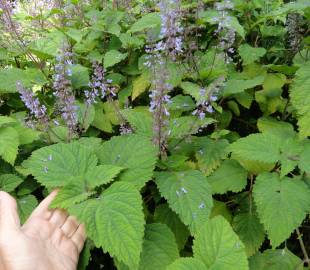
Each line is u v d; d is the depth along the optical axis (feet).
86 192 1.11
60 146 1.24
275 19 2.09
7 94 1.86
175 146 1.42
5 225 1.01
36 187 1.39
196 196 1.17
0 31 2.05
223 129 1.61
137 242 0.97
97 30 2.10
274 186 1.22
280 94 1.72
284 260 1.25
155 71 1.51
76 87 1.78
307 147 1.27
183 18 1.83
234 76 1.81
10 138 1.36
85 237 1.14
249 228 1.29
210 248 0.97
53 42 1.90
